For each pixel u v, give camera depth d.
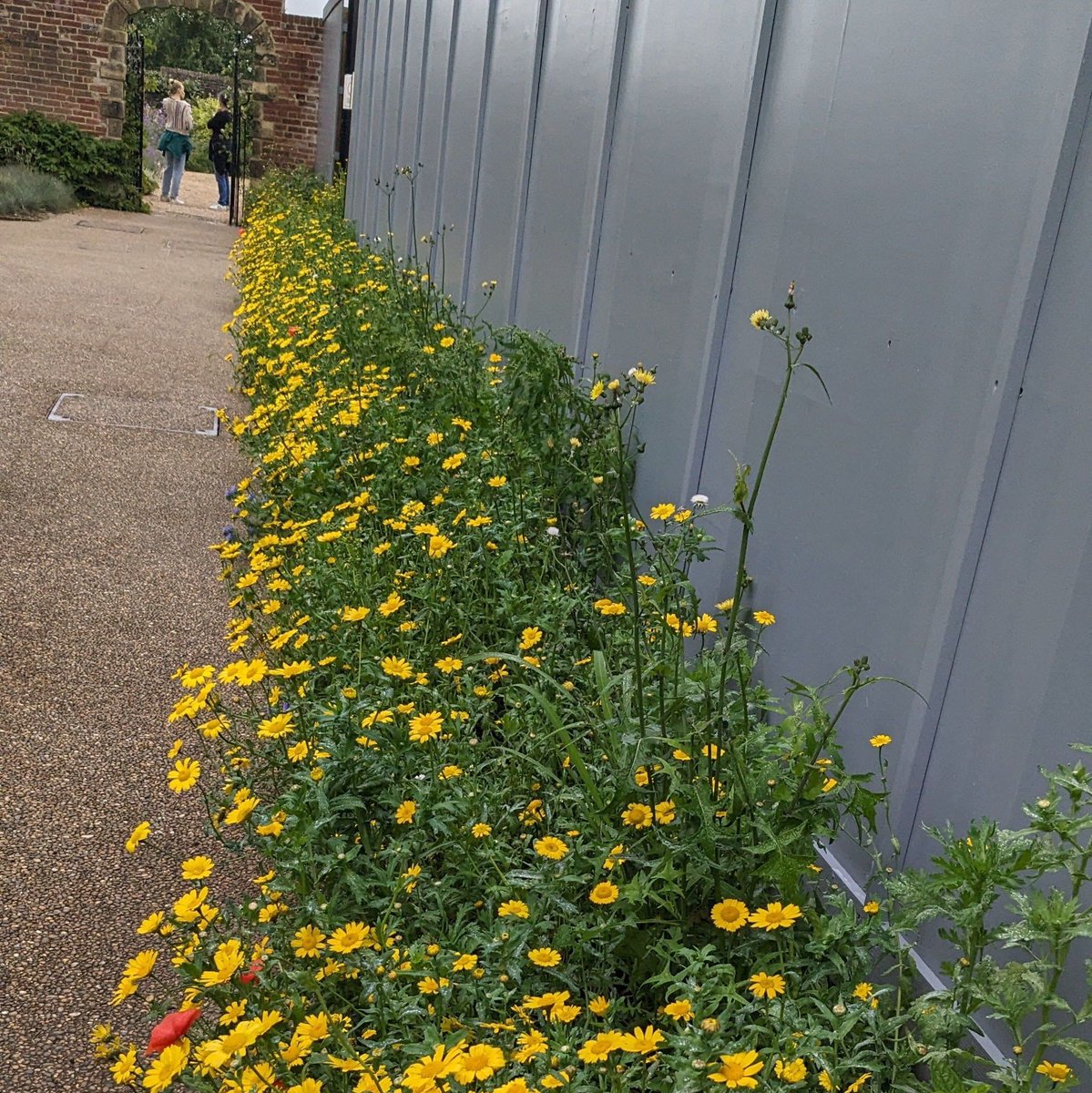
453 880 2.22
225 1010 1.89
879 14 2.55
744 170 3.20
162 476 5.65
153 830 2.92
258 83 21.00
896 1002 2.09
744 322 3.17
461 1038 1.69
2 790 3.01
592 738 2.64
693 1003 1.72
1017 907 1.81
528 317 5.69
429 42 9.57
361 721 2.45
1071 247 1.90
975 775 2.07
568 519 4.12
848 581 2.54
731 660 2.34
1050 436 1.93
